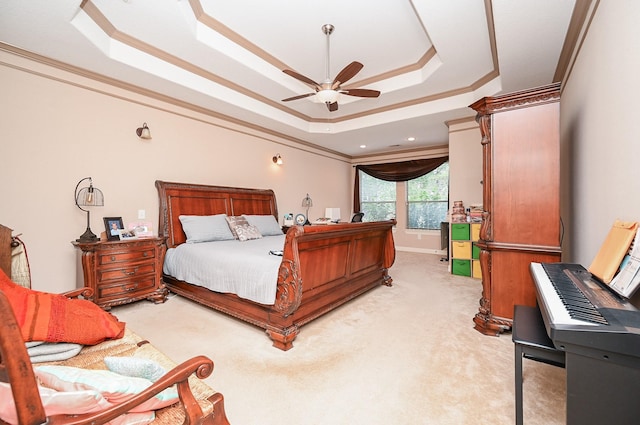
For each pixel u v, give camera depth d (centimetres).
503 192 232
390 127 488
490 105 234
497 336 234
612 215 161
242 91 394
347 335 238
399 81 375
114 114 322
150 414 93
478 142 443
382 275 387
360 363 195
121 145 329
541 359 126
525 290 224
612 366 88
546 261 215
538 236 220
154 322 263
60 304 143
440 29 249
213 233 375
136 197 343
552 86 212
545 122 216
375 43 304
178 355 205
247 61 320
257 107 428
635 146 133
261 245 337
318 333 242
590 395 92
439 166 650
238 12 255
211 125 424
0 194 251
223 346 219
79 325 136
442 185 654
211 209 414
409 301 323
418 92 391
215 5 247
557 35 230
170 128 375
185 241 375
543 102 216
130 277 298
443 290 366
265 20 266
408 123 465
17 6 201
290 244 213
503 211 232
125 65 282
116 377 90
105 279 280
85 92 300
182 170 390
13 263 172
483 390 165
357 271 322
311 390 166
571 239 264
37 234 270
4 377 70
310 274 245
